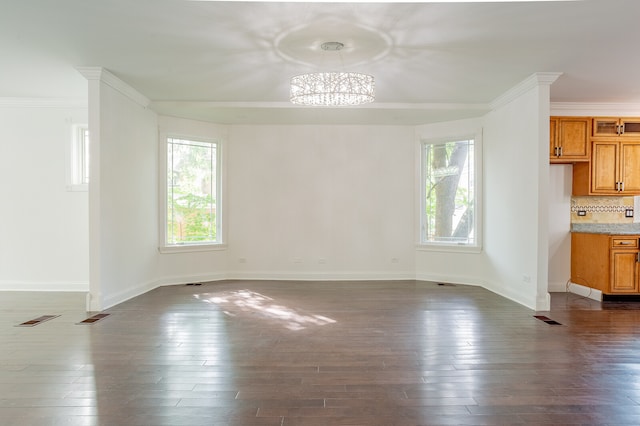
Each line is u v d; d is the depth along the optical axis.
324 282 6.70
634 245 5.35
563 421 2.28
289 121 6.76
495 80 4.95
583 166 5.87
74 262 5.98
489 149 6.12
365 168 7.00
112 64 4.45
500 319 4.43
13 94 5.68
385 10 3.18
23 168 5.97
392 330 4.01
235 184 7.01
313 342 3.64
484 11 3.19
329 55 4.12
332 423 2.26
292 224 7.01
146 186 5.94
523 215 5.15
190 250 6.63
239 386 2.73
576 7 3.13
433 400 2.54
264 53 4.11
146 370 3.00
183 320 4.36
